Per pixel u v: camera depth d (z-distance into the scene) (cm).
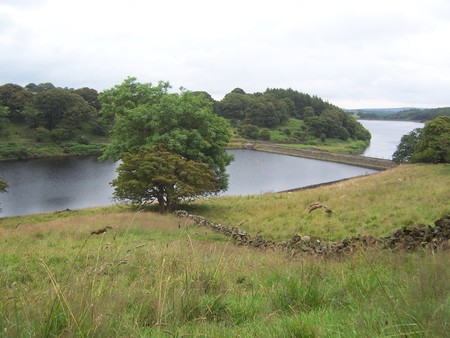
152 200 2773
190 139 3145
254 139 13212
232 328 381
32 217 2856
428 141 4612
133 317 390
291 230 1736
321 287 512
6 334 294
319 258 866
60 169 6756
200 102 3384
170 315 400
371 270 570
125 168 2647
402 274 497
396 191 2253
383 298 397
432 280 407
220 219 2305
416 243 867
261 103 15350
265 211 2352
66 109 10225
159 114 3148
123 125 3231
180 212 2419
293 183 5962
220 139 3400
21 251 1116
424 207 1736
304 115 18150
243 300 475
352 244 967
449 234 891
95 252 1021
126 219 2003
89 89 12588
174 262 638
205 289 514
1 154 7869
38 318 323
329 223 1634
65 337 302
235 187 5512
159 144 2834
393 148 13900
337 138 14562
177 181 2544
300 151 10469
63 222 2000
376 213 1770
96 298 382
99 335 311
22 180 5659
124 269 662
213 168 3303
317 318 376
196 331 337
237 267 723
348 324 337
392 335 276
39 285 600
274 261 837
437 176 2980
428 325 285
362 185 2922
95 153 9162
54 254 1072
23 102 10638
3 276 707
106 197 4616
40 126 9925
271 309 437
